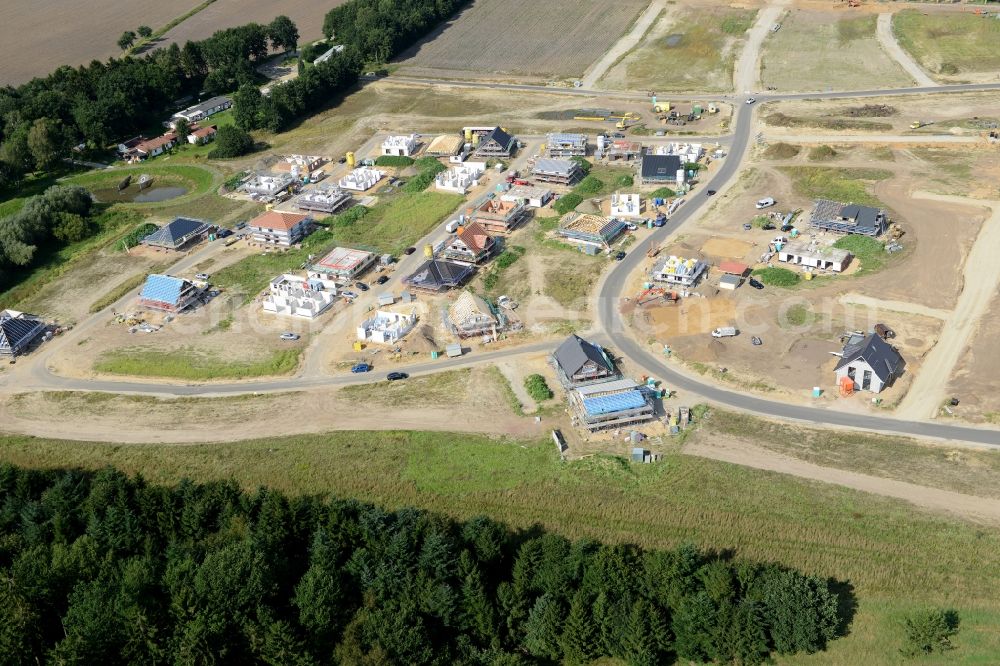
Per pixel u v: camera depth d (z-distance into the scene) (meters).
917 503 122.44
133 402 158.25
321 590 106.25
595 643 104.12
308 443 143.88
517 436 142.75
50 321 186.62
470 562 110.31
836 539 117.38
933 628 101.25
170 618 105.62
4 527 124.94
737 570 107.31
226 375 164.00
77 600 107.94
